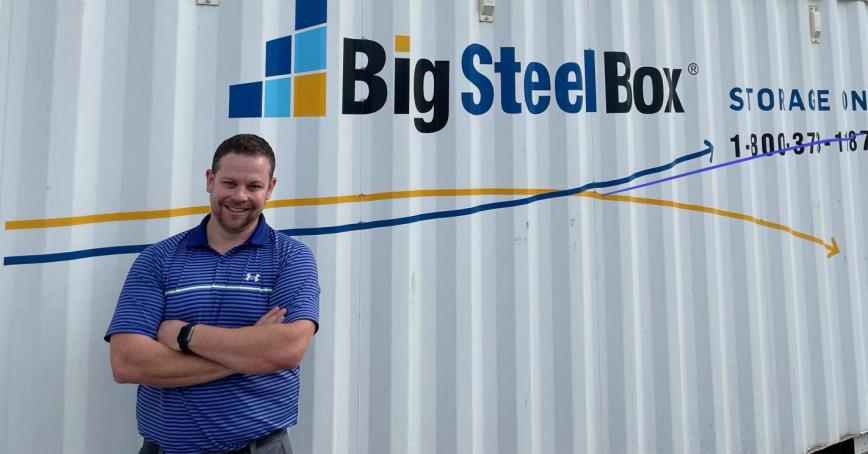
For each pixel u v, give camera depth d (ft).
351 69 6.49
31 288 5.53
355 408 6.35
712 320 7.87
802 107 8.77
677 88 7.90
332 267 6.31
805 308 8.59
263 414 4.88
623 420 7.33
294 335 4.70
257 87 6.19
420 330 6.63
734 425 7.93
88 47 5.73
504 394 6.86
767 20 8.53
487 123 6.95
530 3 7.20
